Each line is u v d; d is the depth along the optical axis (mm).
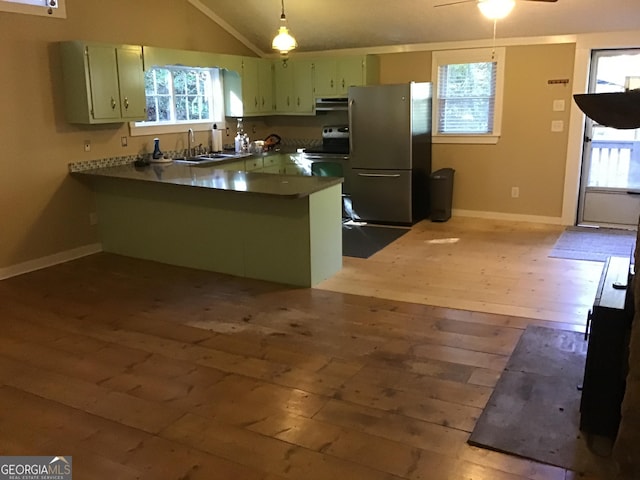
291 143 7848
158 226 5113
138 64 5344
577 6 5449
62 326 3734
